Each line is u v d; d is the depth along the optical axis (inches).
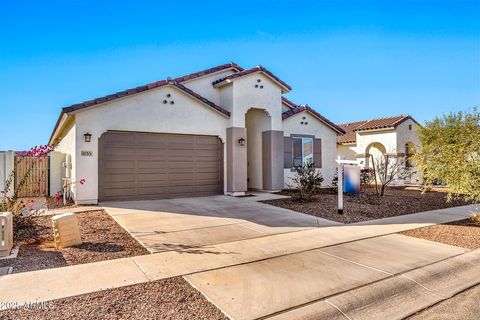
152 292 181.8
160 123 543.2
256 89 648.4
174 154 563.8
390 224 375.6
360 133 1025.5
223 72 695.7
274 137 671.8
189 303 169.3
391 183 924.6
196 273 212.1
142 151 531.8
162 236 305.0
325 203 514.9
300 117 750.5
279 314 161.5
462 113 767.1
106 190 500.4
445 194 684.1
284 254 255.1
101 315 154.6
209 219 383.9
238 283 196.9
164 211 430.3
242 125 623.8
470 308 177.0
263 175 691.4
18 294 176.1
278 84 677.3
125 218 383.2
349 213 438.6
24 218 327.3
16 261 230.7
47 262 229.3
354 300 179.6
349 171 455.5
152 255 248.8
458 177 385.4
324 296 181.9
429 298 188.5
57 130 628.4
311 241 295.0
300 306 170.1
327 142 796.6
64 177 609.3
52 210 430.3
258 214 419.5
